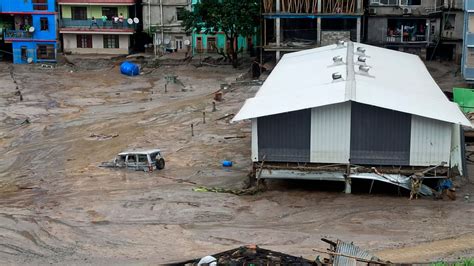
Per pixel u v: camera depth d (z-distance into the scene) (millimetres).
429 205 35969
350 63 43969
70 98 62312
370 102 36344
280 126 37625
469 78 58938
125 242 31625
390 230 32531
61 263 28906
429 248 29531
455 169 37375
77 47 79938
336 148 37375
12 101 60844
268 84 44375
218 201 37062
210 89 64625
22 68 75312
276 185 39844
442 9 67688
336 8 67438
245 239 31781
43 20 77938
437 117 36000
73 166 44281
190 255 29594
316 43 68375
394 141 36875
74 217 34969
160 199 37469
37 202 37531
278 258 25922
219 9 69875
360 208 35719
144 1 78312
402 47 69688
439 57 69812
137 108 58156
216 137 49062
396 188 38875
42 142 49500
